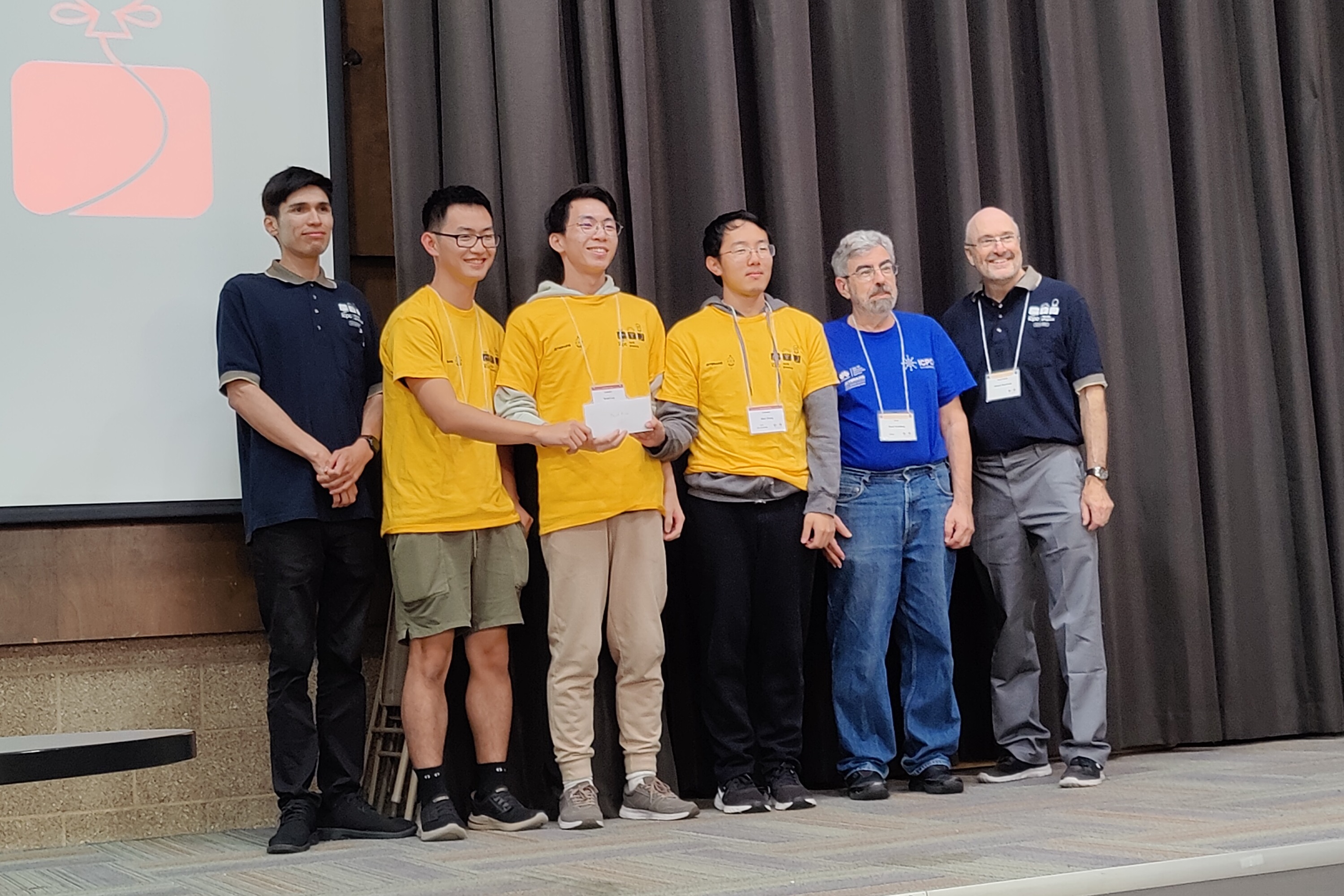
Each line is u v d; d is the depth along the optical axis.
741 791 3.21
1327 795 2.91
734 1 3.94
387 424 3.17
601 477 3.19
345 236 3.53
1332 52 4.66
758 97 3.86
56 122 3.32
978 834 2.60
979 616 3.87
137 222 3.36
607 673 3.41
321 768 3.08
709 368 3.34
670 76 3.79
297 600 2.99
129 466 3.31
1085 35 4.30
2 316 3.24
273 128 3.49
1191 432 4.19
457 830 2.94
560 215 3.33
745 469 3.28
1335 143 4.63
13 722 3.26
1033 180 4.27
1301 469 4.40
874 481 3.45
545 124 3.52
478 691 3.17
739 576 3.28
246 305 3.06
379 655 3.57
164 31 3.42
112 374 3.31
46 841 3.25
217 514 3.37
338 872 2.53
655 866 2.41
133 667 3.38
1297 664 4.36
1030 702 3.62
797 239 3.79
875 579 3.41
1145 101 4.26
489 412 3.21
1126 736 4.04
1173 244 4.23
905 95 3.98
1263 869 2.15
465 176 3.46
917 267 3.93
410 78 3.49
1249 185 4.48
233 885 2.44
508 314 3.49
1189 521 4.14
